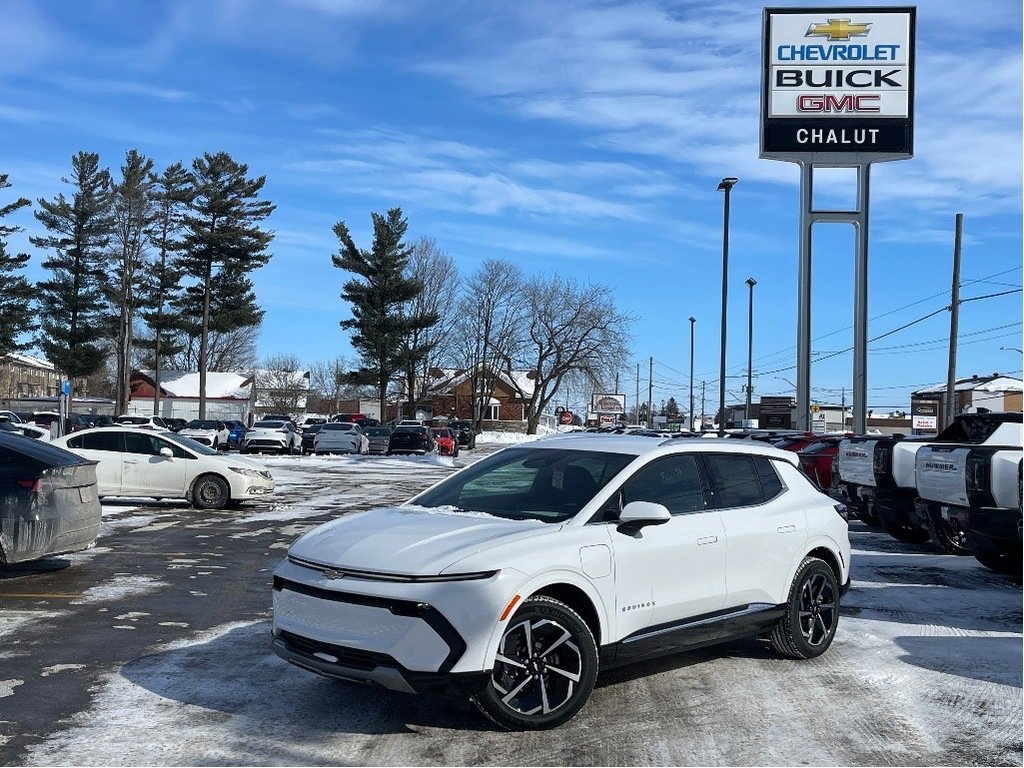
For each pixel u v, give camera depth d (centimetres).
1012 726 550
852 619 841
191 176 5862
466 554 511
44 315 5988
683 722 549
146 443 1694
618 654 562
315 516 1600
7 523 905
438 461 3716
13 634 739
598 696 598
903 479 1356
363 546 533
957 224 3036
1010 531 974
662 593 589
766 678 646
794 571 688
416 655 491
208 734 515
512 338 6981
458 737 517
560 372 7000
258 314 6125
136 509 1661
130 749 491
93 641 718
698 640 616
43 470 933
